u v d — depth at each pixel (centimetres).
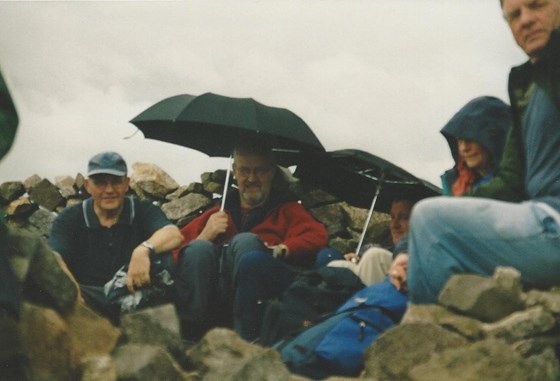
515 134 477
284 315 522
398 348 427
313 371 466
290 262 621
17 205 836
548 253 439
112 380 416
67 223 618
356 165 678
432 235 451
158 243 595
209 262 596
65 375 425
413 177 662
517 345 422
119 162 619
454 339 423
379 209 700
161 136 716
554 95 450
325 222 777
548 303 433
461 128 507
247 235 596
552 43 450
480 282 438
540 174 453
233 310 572
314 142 677
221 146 712
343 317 477
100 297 594
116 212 619
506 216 445
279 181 691
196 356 443
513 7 472
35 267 440
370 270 562
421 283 452
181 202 809
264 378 412
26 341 417
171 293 594
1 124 408
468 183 517
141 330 444
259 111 673
